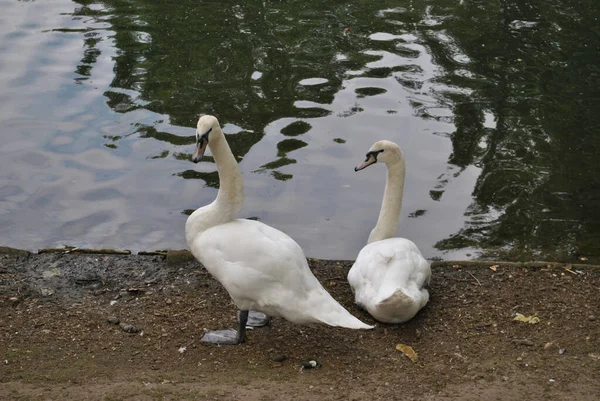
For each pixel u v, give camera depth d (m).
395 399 4.27
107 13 8.23
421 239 5.60
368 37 7.73
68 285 5.08
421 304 4.82
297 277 4.50
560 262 5.39
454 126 6.57
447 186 6.02
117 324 4.79
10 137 6.29
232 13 8.28
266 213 5.73
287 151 6.25
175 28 7.83
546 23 8.12
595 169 6.18
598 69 7.27
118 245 5.48
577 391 4.32
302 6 8.53
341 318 4.49
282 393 4.27
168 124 6.48
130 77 7.01
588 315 4.89
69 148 6.23
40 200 5.79
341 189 5.95
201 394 4.23
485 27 8.02
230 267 4.54
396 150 5.11
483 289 5.10
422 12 8.41
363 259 4.95
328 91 6.91
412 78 7.11
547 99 6.88
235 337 4.69
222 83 6.96
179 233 5.59
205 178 6.02
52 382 4.34
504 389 4.34
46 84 6.89
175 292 5.05
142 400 4.17
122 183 5.95
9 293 4.98
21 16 8.05
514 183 6.04
